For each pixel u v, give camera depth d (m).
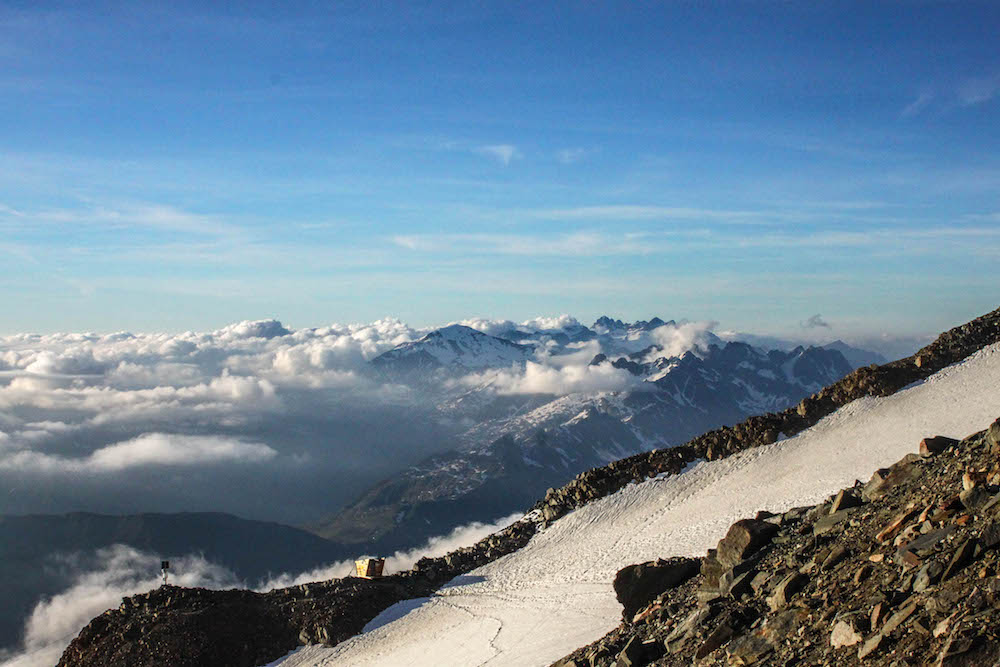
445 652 67.69
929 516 35.28
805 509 51.31
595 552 88.38
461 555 96.81
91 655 76.25
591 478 106.06
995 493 33.56
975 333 113.94
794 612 34.19
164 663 73.94
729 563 44.25
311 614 81.06
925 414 97.88
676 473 103.62
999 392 96.94
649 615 45.34
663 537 86.00
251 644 77.75
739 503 89.50
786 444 101.88
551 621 67.81
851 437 98.06
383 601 84.88
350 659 73.69
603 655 42.97
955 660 25.44
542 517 104.31
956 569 29.94
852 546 37.50
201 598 82.75
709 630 38.16
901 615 29.27
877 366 111.44
